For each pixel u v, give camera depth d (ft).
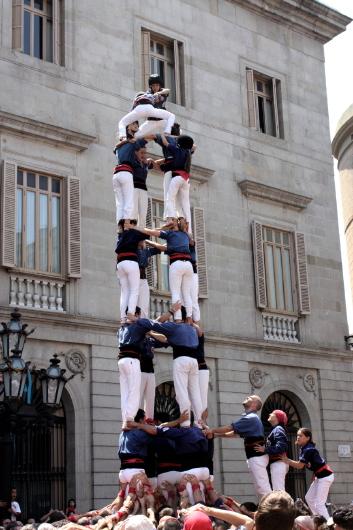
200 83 86.07
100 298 71.10
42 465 65.62
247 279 84.58
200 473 36.91
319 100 99.96
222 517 21.42
